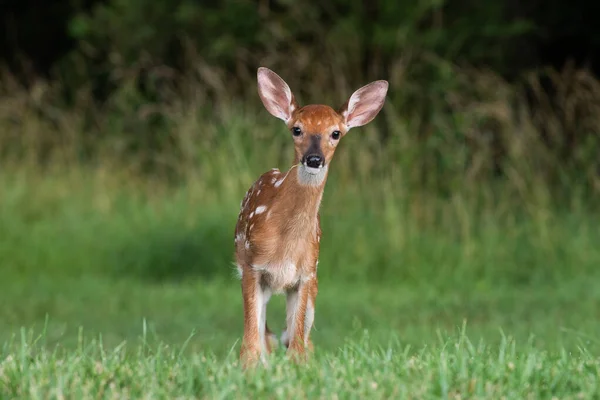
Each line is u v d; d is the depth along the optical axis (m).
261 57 22.09
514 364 6.59
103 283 15.02
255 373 6.31
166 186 17.92
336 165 16.45
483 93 18.56
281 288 7.87
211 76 18.39
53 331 11.35
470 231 16.11
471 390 6.09
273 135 17.09
